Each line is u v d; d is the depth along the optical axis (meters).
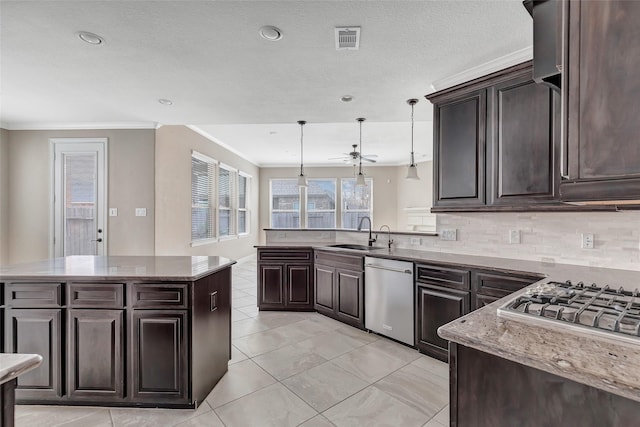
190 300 1.91
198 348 1.97
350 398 2.04
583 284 1.54
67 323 1.92
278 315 3.77
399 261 2.86
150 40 2.10
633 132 0.75
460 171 2.55
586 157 0.81
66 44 2.14
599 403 0.76
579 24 0.81
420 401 2.01
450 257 2.72
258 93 3.04
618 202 0.89
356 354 2.69
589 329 0.94
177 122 4.01
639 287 1.50
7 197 4.12
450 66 2.46
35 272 2.01
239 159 7.27
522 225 2.54
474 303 2.32
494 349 0.88
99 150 4.09
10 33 2.01
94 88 2.92
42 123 4.05
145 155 4.08
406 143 6.22
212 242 5.82
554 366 0.77
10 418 0.87
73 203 4.12
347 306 3.40
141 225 4.07
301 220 8.88
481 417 0.96
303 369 2.43
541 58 0.96
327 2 1.72
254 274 6.26
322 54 2.28
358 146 6.51
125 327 1.92
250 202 8.12
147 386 1.91
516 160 2.23
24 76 2.65
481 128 2.42
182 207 4.79
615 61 0.77
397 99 3.19
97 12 1.80
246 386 2.19
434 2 1.72
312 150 6.94
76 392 1.92
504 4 1.74
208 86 2.87
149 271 2.04
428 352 2.64
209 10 1.78
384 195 8.76
